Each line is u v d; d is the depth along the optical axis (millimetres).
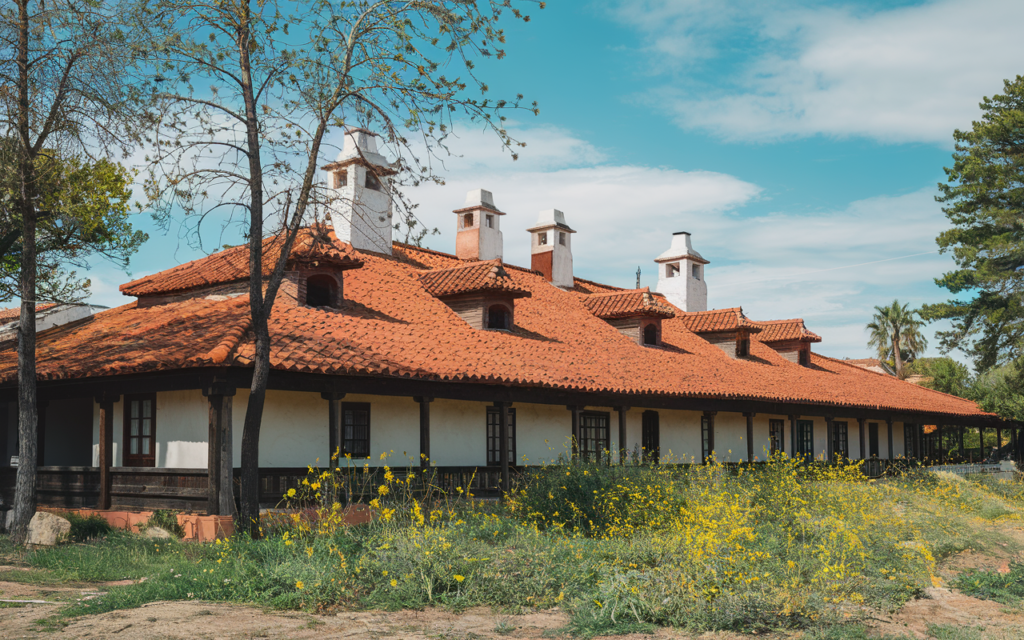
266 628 7566
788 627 8234
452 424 18719
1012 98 37031
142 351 15242
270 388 14227
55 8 13719
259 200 12664
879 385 36031
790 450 30078
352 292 20047
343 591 8695
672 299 35938
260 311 12758
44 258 15484
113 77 13828
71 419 20391
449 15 12336
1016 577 11297
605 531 13391
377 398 17266
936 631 8438
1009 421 41281
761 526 12391
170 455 15234
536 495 14695
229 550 11078
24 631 7316
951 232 37281
